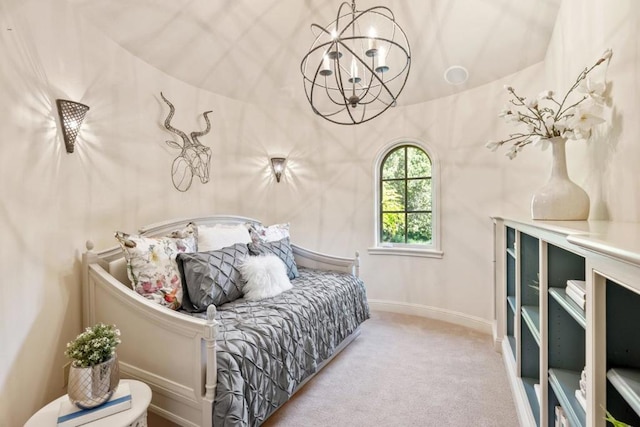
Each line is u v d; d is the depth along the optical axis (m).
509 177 3.00
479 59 2.98
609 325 0.87
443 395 2.13
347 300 2.82
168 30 2.56
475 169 3.23
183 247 2.38
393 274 3.78
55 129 1.84
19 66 1.59
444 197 3.45
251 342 1.75
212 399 1.51
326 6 3.10
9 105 1.52
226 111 3.47
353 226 3.92
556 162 1.76
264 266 2.52
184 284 2.24
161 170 2.74
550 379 1.45
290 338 2.02
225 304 2.31
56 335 1.82
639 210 1.33
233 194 3.55
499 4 2.57
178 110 2.92
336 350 2.66
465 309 3.35
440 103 3.44
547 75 2.67
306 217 4.07
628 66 1.40
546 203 1.71
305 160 4.05
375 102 3.76
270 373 1.79
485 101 3.13
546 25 2.53
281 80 3.68
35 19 1.70
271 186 4.05
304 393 2.17
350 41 3.20
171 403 1.65
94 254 2.02
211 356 1.51
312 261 3.43
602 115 1.61
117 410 1.34
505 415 1.92
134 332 1.79
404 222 3.83
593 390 0.86
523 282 2.09
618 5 1.48
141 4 2.28
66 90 1.92
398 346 2.88
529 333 2.06
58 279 1.84
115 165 2.32
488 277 3.17
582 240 0.80
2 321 1.45
